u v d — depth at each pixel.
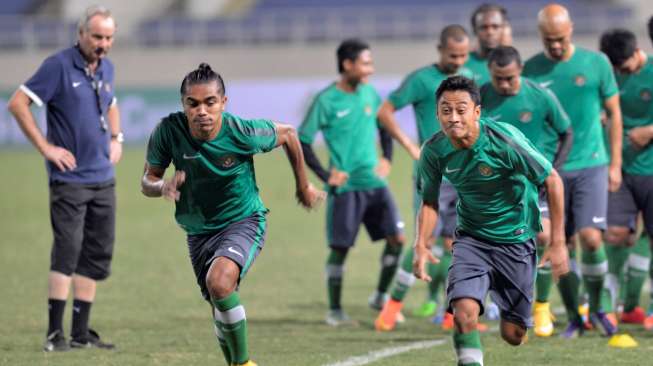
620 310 33.38
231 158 21.33
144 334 30.56
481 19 32.41
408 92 31.69
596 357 25.61
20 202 74.50
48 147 27.16
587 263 28.89
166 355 26.81
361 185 33.12
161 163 21.77
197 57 133.50
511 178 20.95
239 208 22.14
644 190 30.80
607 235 31.59
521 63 28.00
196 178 21.48
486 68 32.78
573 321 29.05
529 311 22.39
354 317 34.12
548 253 20.94
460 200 21.83
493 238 21.78
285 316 34.34
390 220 33.59
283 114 117.62
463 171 20.94
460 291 20.67
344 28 134.88
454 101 20.00
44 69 27.30
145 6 145.50
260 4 146.75
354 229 33.03
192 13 146.25
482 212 21.53
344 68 33.38
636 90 30.50
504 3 133.75
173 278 42.84
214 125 20.70
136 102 120.12
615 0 138.38
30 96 27.17
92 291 28.59
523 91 28.16
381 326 31.33
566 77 29.33
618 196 31.28
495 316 32.75
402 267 31.11
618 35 30.17
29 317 34.00
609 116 29.80
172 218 64.75
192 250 22.64
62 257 27.77
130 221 63.44
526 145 20.62
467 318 20.20
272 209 68.06
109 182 28.53
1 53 132.12
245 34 136.00
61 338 27.91
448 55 31.09
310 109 33.12
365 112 33.59
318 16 135.62
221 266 21.17
